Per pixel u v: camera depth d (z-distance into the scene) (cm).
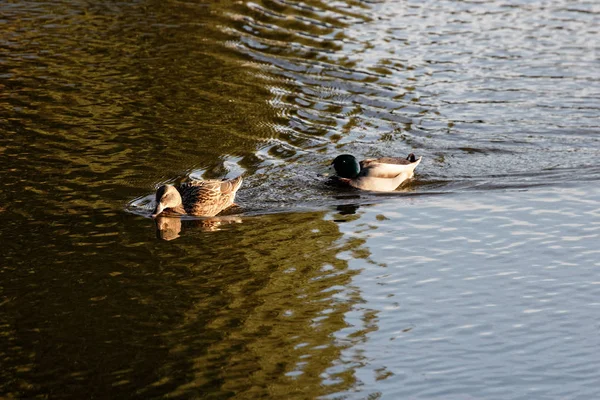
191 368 1091
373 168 1730
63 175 1708
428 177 1778
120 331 1173
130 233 1482
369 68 2398
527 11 2884
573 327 1195
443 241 1477
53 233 1468
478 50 2533
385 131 2019
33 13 2727
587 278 1334
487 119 2080
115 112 2044
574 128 2023
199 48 2498
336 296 1281
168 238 1471
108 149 1842
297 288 1302
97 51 2428
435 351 1138
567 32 2683
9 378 1064
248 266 1375
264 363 1103
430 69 2397
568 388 1058
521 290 1299
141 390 1045
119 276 1327
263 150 1888
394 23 2767
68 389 1045
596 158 1858
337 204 1652
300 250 1439
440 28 2720
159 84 2227
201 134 1948
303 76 2341
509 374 1088
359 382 1067
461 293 1292
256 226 1538
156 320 1202
